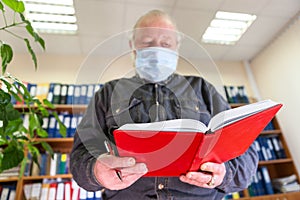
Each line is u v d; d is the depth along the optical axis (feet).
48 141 5.83
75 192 5.22
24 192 5.19
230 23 6.70
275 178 6.86
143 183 1.93
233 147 1.50
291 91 6.82
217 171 1.54
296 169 6.37
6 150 2.32
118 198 2.01
